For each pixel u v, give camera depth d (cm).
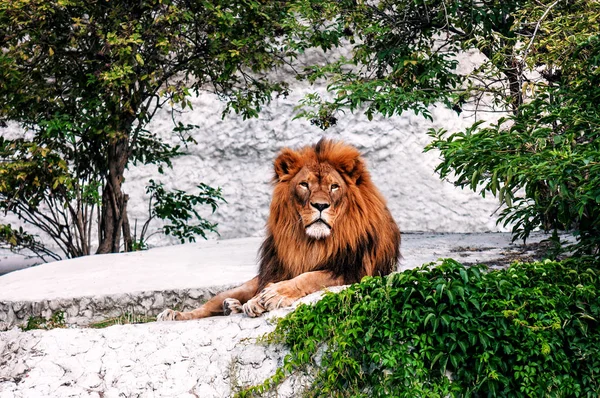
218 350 906
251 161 2344
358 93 1311
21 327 1125
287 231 996
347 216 987
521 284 909
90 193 1619
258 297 940
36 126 2289
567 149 920
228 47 1589
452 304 850
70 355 930
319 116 1399
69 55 1584
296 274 995
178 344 924
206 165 2356
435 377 832
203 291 1143
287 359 859
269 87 1742
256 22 1591
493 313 855
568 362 852
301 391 848
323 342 871
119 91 1576
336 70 1452
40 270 1384
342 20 1538
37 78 1586
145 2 1538
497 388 831
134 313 1134
